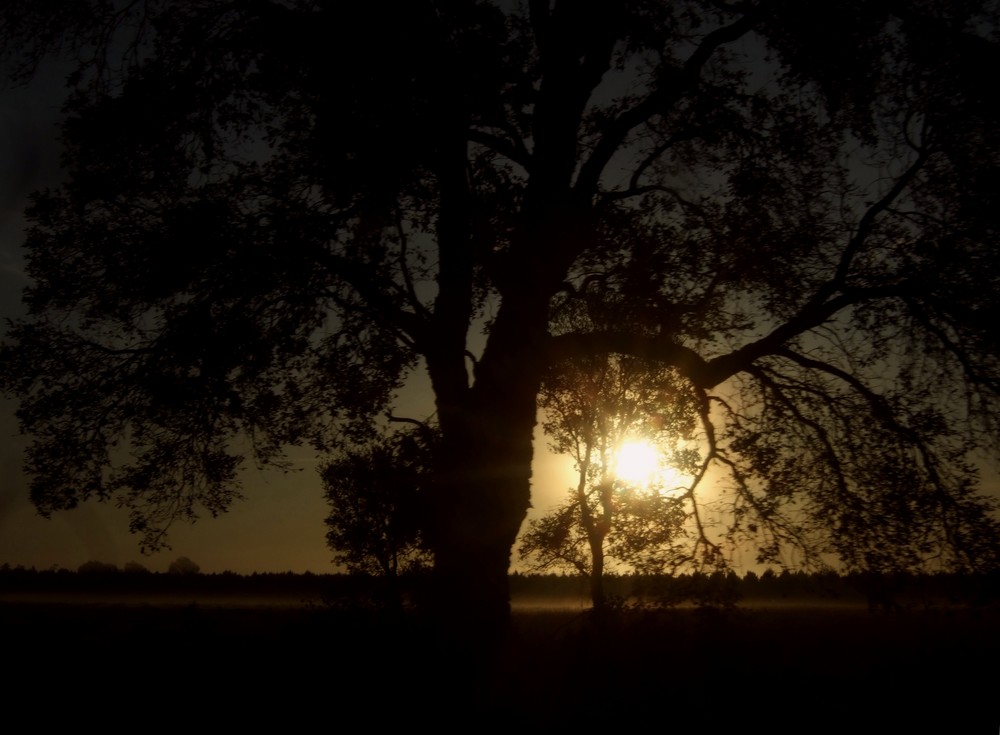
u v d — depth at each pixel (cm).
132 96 1432
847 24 1467
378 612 1531
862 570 1546
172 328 1394
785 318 1593
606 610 1560
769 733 1298
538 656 1480
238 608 3619
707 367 1556
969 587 1473
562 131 1515
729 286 1565
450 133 1423
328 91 1399
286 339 1459
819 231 1545
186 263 1370
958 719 1366
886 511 1525
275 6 1439
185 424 1483
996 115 1434
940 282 1447
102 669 1521
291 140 1495
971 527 1459
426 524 1697
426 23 1364
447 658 1352
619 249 1546
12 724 1209
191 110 1462
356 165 1395
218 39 1491
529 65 1532
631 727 1295
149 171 1480
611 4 1452
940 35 1437
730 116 1533
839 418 1612
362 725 1220
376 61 1362
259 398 1535
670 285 1538
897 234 1526
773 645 1966
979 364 1476
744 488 1573
